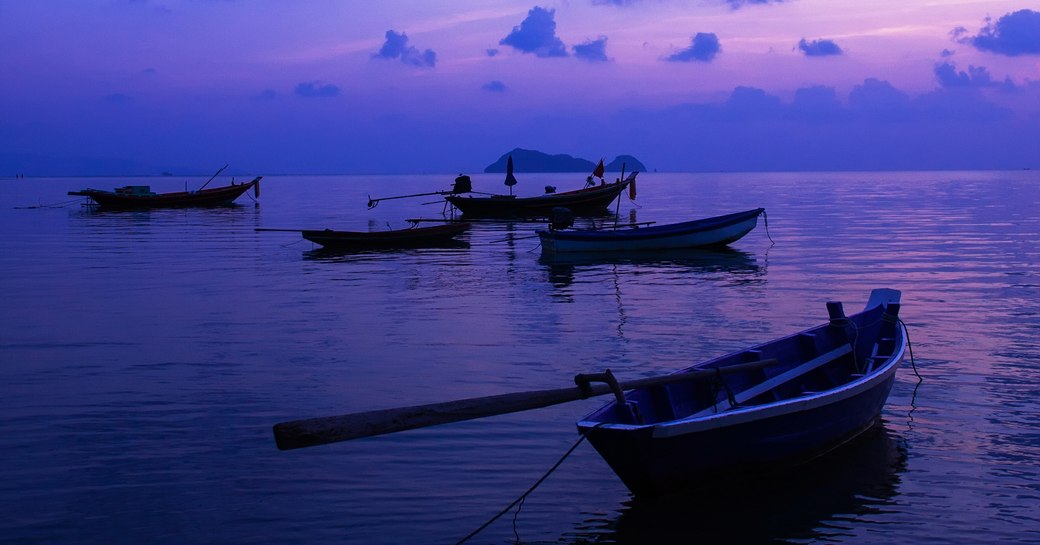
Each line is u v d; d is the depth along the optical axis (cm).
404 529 761
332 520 776
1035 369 1259
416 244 3356
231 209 6444
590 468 893
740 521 775
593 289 2130
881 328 1162
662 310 1800
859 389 926
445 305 1884
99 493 831
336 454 930
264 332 1581
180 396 1152
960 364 1291
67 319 1725
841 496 825
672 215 5447
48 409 1093
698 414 914
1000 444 952
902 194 8812
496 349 1423
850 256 2850
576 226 4491
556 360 1341
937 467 891
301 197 9531
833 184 14150
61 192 11556
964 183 13950
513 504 809
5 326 1647
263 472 883
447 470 888
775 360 986
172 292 2102
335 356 1380
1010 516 778
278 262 2781
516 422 1030
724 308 1822
